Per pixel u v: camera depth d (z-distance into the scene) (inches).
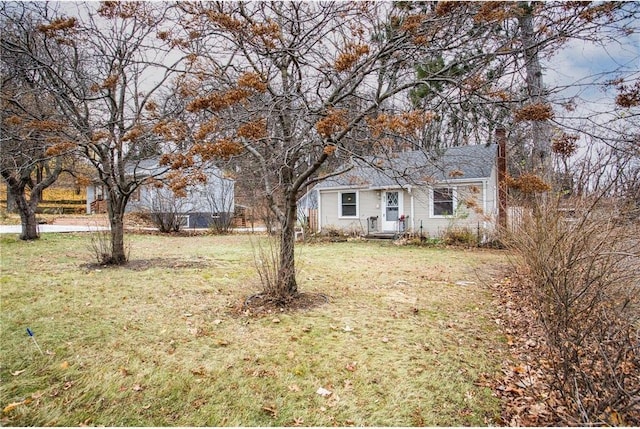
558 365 123.2
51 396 117.0
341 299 224.1
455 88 167.3
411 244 526.9
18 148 277.4
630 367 105.1
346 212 655.1
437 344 157.6
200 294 224.4
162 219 674.2
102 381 125.0
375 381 127.6
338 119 146.5
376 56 163.6
